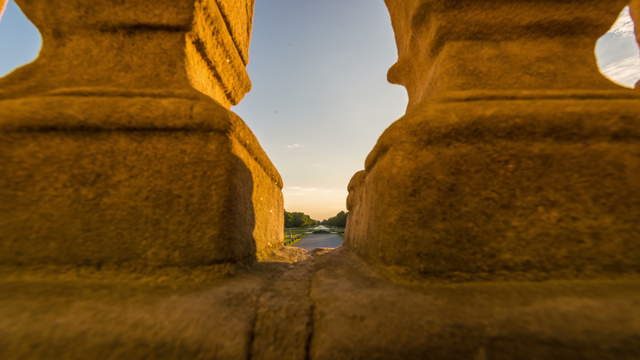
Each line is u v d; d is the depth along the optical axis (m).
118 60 1.57
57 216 1.18
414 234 1.14
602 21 1.62
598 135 1.20
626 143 1.19
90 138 1.25
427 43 1.86
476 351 0.76
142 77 1.54
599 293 0.95
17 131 1.22
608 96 1.33
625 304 0.87
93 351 0.76
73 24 1.58
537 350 0.75
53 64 1.54
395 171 1.24
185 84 1.55
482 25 1.66
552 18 1.63
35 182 1.20
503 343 0.77
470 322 0.83
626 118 1.19
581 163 1.18
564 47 1.64
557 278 1.08
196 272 1.17
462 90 1.53
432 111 1.26
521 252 1.11
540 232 1.12
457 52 1.65
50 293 0.98
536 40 1.66
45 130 1.23
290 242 23.58
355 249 2.11
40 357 0.74
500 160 1.19
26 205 1.18
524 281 1.07
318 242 25.83
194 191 1.24
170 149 1.27
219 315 0.88
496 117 1.22
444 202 1.16
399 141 1.27
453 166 1.19
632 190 1.15
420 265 1.11
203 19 1.75
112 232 1.18
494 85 1.55
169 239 1.19
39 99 1.26
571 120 1.20
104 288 1.04
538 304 0.89
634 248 1.10
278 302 1.00
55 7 1.57
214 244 1.21
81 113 1.24
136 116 1.27
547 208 1.14
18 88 1.41
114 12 1.58
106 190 1.21
